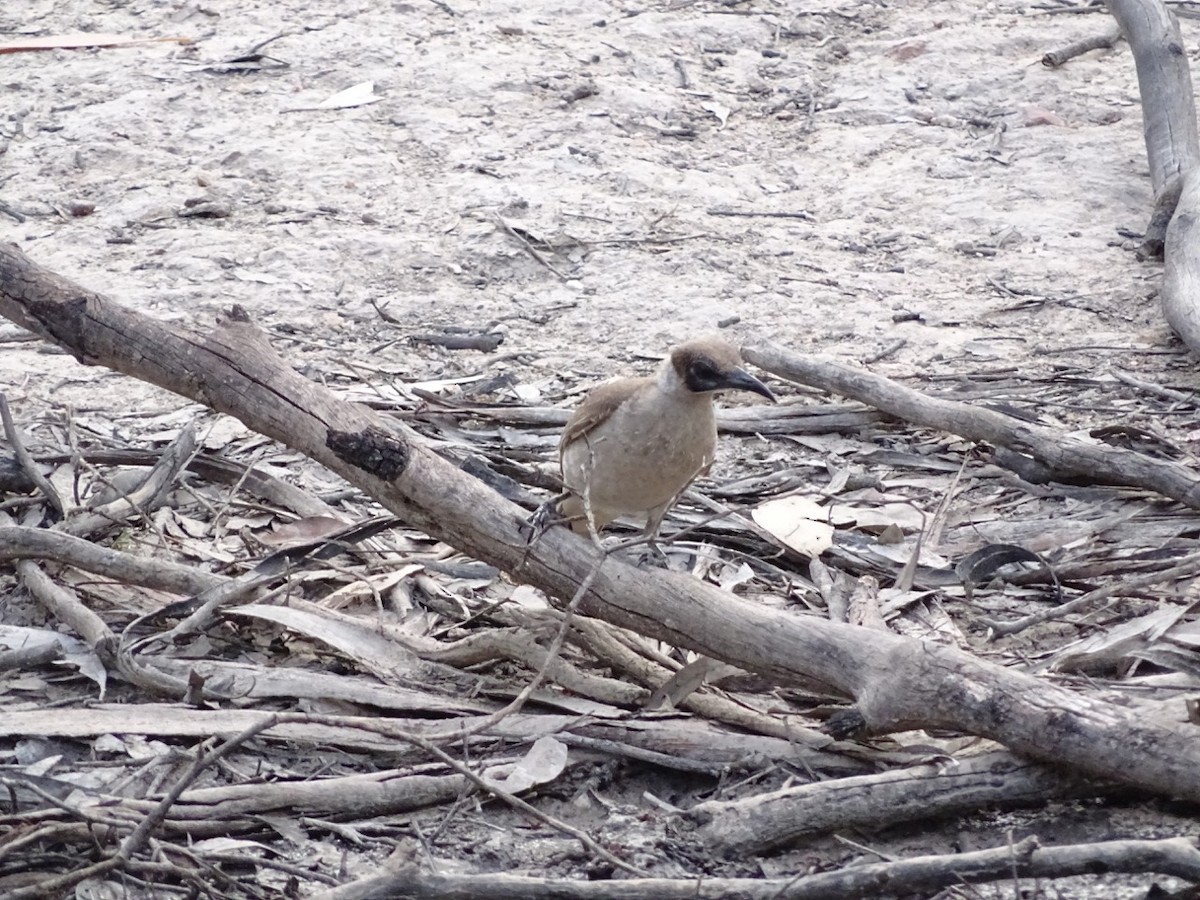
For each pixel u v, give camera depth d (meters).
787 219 18.11
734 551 10.89
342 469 9.05
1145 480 11.23
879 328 15.36
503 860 7.68
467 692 9.02
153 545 10.54
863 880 6.93
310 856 7.62
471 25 22.64
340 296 15.77
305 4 23.16
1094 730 7.54
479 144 19.33
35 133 19.17
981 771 7.87
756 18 23.59
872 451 12.58
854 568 10.68
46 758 8.23
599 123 20.00
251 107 19.94
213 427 12.66
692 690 8.84
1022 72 21.92
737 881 6.98
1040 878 7.18
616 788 8.39
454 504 8.85
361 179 18.31
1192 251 15.12
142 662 8.93
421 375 14.14
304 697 8.78
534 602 10.02
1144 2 19.34
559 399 13.63
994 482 12.06
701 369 8.70
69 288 9.37
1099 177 19.03
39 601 9.70
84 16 22.78
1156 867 6.81
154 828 7.17
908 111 20.89
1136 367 14.38
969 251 17.31
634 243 17.19
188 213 17.33
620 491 9.13
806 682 8.43
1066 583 10.49
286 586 9.72
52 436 12.24
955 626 9.92
